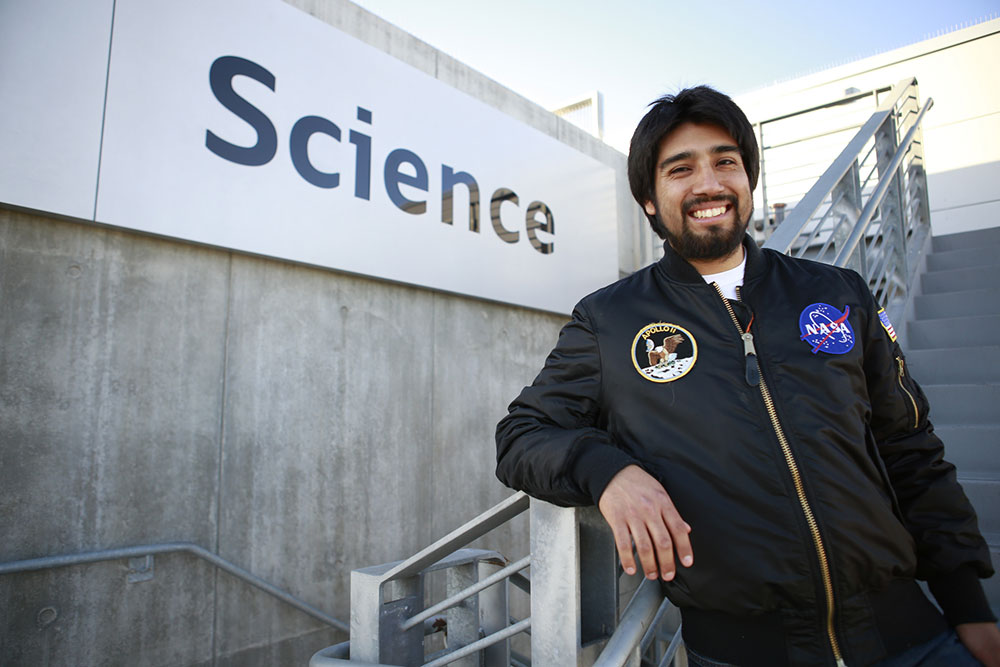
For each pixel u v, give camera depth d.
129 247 2.65
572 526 0.94
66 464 2.43
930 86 5.74
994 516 1.64
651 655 1.57
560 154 4.74
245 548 2.88
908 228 3.28
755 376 0.90
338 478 3.25
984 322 2.43
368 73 3.48
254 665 2.87
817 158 5.99
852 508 0.83
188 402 2.76
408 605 1.40
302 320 3.18
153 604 2.60
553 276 4.55
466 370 3.97
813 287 1.00
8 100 2.29
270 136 3.03
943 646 0.87
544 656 0.97
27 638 2.30
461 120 3.99
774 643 0.84
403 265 3.56
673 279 1.02
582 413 0.99
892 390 0.97
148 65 2.65
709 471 0.87
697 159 1.04
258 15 3.03
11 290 2.36
